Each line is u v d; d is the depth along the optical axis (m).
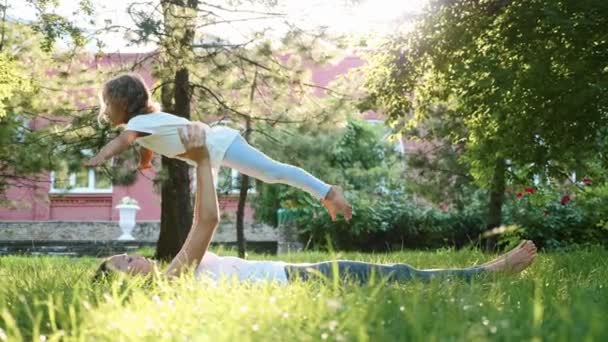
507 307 3.20
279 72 13.07
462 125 16.38
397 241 22.80
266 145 13.86
